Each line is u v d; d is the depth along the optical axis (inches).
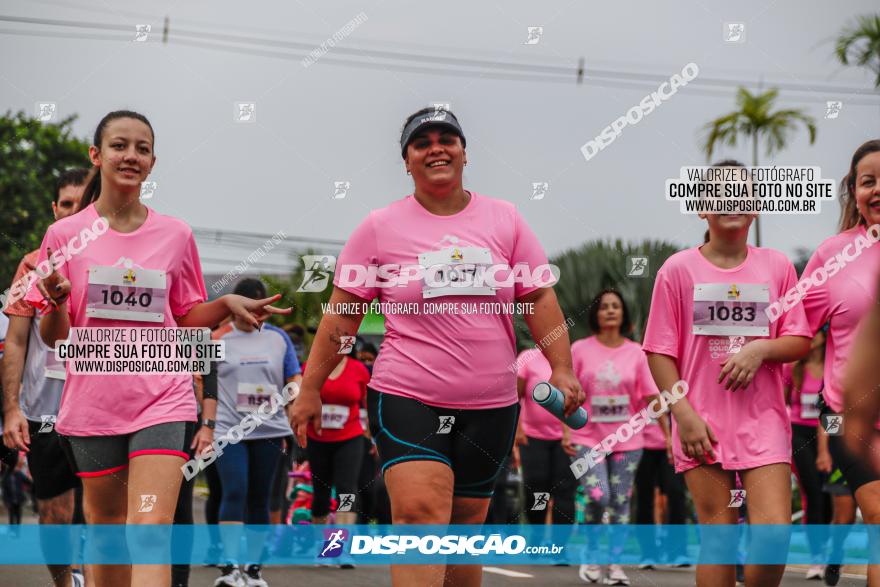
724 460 183.3
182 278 181.5
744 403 183.6
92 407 172.1
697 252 190.9
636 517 322.0
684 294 189.3
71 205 215.2
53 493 212.7
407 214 170.6
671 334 189.8
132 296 174.2
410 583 161.9
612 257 512.1
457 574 174.2
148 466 167.9
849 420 185.2
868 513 182.2
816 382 288.0
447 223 169.6
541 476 305.9
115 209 176.2
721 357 186.2
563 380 173.0
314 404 176.9
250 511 259.6
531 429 307.3
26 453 211.2
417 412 164.6
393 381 166.2
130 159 173.3
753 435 182.2
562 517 304.3
